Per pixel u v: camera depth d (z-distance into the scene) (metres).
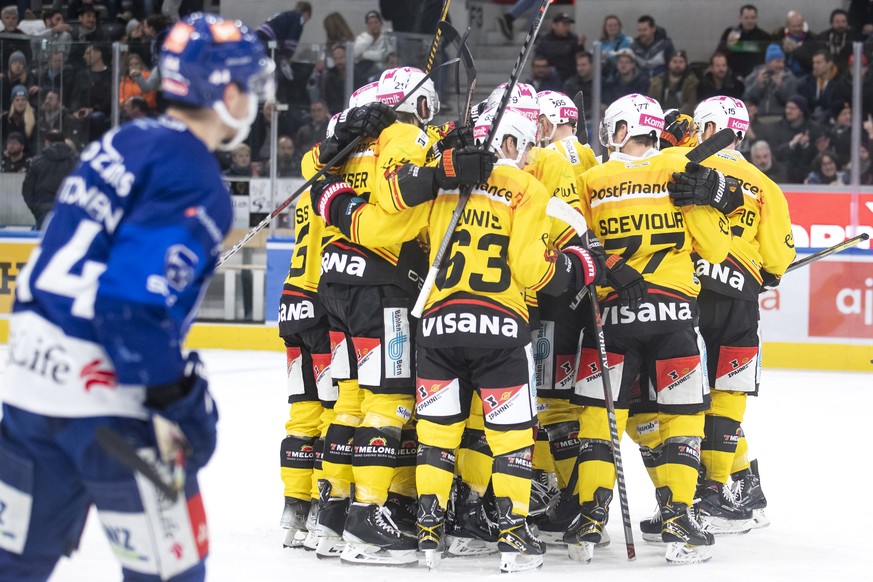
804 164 17.70
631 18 21.58
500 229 6.95
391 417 7.32
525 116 7.41
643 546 7.99
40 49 18.73
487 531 7.50
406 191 6.87
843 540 8.12
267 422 12.82
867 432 12.72
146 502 4.01
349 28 21.08
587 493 7.39
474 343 6.82
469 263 6.93
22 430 4.03
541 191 6.99
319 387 7.87
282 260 18.92
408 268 7.41
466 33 8.14
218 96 4.13
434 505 6.99
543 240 6.91
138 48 18.45
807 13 21.20
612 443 7.06
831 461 11.18
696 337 7.53
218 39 4.12
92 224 3.94
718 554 7.65
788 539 8.15
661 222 7.52
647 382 8.04
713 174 7.38
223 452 11.19
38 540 4.21
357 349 7.36
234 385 15.53
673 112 9.33
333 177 7.46
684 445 7.43
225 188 4.07
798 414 13.86
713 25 20.83
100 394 3.93
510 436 6.94
